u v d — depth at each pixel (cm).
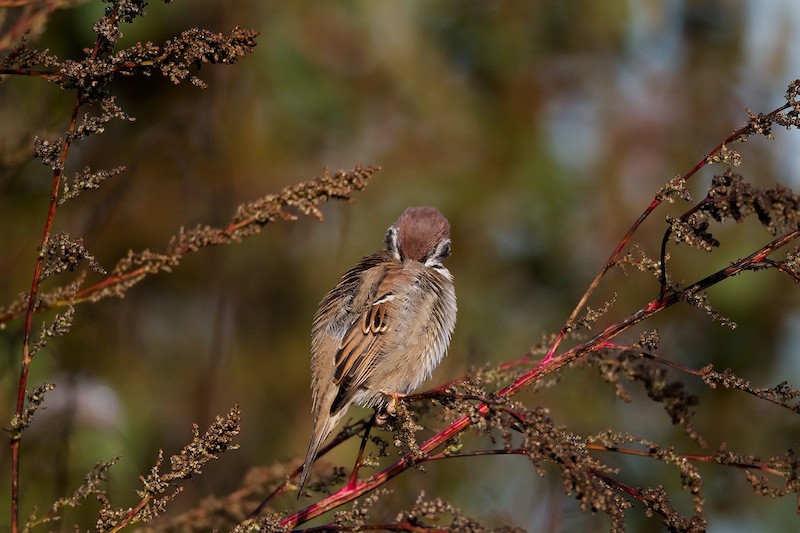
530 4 1314
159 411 1155
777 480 1186
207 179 1228
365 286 848
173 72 524
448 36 1316
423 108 1280
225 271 1244
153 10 1098
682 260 1305
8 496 801
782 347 1264
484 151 1319
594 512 498
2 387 886
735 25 1434
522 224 1308
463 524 512
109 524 520
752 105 1419
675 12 1434
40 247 509
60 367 935
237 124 1228
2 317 601
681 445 1226
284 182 1258
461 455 565
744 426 1239
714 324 1280
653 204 558
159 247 1209
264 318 1262
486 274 1293
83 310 1111
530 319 1286
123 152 1164
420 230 922
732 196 525
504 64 1326
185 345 1223
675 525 523
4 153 796
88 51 523
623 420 1230
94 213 1089
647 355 569
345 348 816
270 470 748
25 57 510
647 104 1405
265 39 1212
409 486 1049
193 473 526
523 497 1112
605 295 1307
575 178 1338
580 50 1351
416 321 834
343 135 1270
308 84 1230
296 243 1285
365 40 1248
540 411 526
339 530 539
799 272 547
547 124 1358
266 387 1237
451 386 593
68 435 853
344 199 645
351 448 1082
